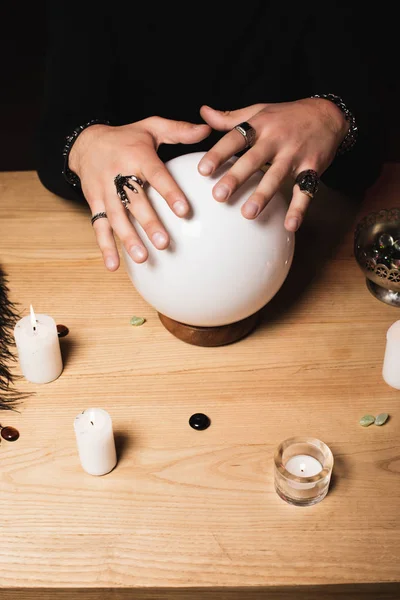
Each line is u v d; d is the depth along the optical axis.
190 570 0.72
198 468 0.82
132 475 0.81
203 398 0.90
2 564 0.72
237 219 0.82
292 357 0.97
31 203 1.25
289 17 1.28
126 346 0.98
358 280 1.10
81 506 0.78
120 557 0.73
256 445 0.85
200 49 1.32
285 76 1.35
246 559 0.73
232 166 0.83
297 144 0.91
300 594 0.72
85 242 1.17
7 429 0.86
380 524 0.76
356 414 0.89
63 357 0.96
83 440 0.78
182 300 0.86
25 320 0.94
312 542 0.75
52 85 1.21
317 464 0.80
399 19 2.08
